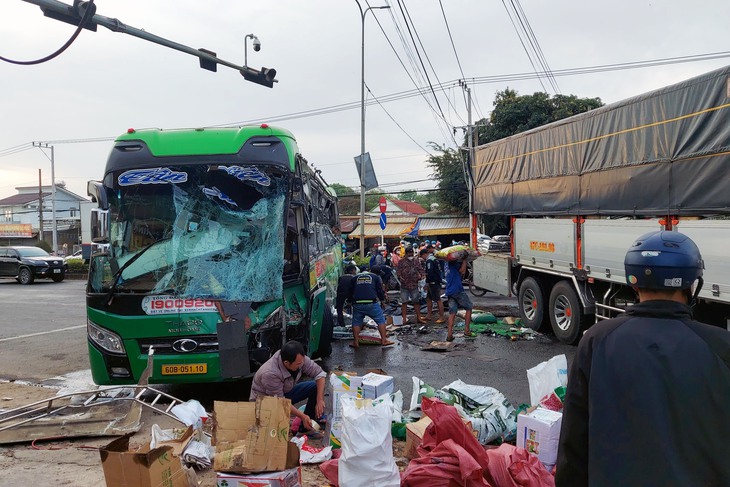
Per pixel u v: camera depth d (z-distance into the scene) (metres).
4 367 8.83
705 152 6.66
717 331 1.88
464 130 26.73
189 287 6.19
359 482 3.66
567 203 9.60
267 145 6.73
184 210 6.49
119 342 6.16
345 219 46.78
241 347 6.05
